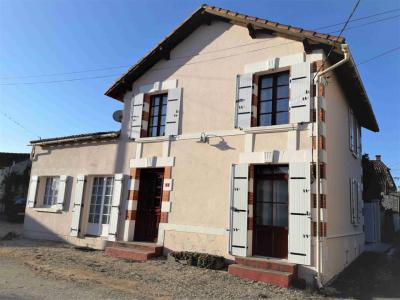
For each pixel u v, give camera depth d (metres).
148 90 10.62
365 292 6.93
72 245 10.96
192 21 9.94
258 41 8.86
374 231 14.88
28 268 7.60
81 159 11.84
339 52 7.67
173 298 5.76
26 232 12.61
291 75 7.99
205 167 8.93
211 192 8.69
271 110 8.45
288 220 7.57
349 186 10.05
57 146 12.71
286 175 7.86
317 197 7.11
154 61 10.69
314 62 7.82
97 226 11.02
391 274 8.64
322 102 7.70
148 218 9.96
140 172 10.35
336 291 6.70
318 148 7.34
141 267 7.86
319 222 7.03
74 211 11.33
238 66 9.05
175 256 8.31
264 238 7.88
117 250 9.19
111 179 11.12
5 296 5.46
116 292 5.98
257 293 6.15
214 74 9.44
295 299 5.97
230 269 7.33
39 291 5.85
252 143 8.25
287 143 7.75
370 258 10.82
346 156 9.81
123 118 11.08
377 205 15.41
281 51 8.43
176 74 10.20
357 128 12.12
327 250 7.40
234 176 8.23
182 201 9.12
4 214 22.17
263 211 8.06
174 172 9.44
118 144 10.97
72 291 5.93
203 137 9.08
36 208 12.62
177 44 10.41
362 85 9.45
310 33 7.77
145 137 10.28
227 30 9.51
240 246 7.79
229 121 8.81
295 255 7.05
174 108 9.88
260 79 8.80
